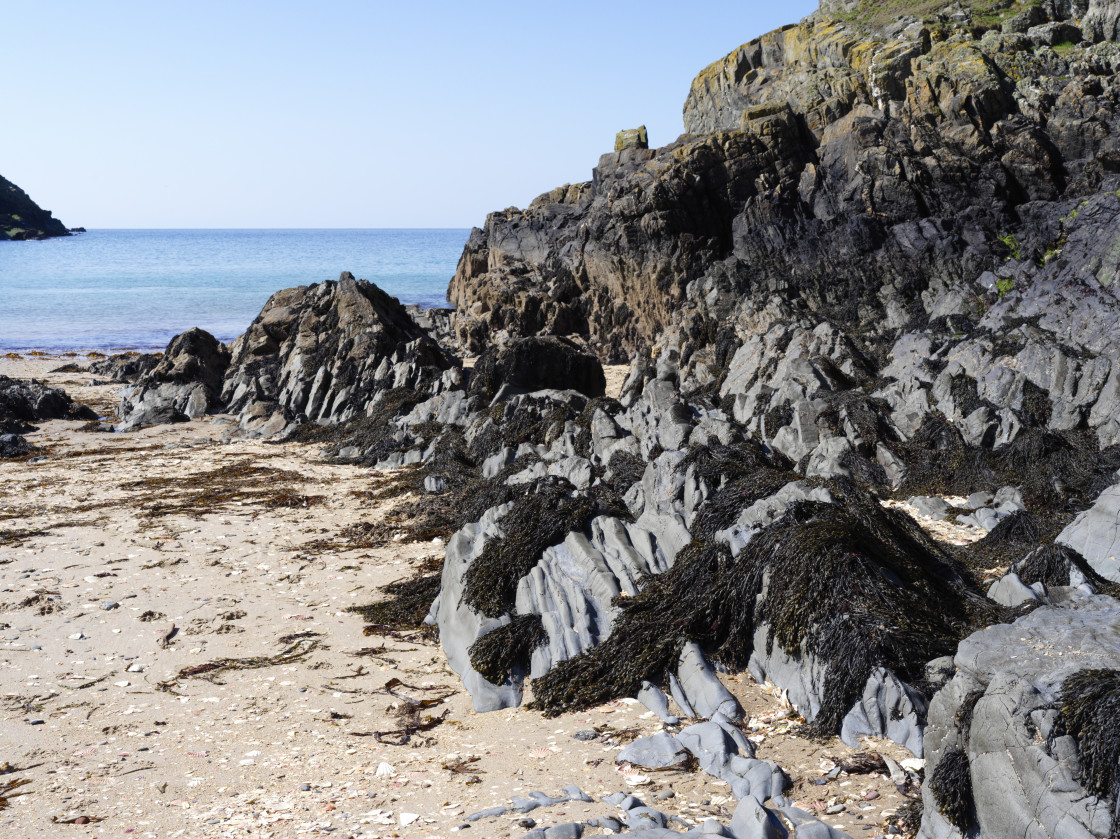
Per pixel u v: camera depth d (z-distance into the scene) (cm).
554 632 989
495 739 833
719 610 943
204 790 738
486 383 2767
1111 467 1553
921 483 1659
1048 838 549
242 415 2884
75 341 5891
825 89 4512
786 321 3078
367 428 2534
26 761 797
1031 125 3928
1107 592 982
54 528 1656
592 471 1548
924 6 4788
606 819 647
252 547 1538
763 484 1142
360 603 1253
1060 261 2488
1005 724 589
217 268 13788
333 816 685
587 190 5938
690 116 5597
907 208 3969
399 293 9306
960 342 2203
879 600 844
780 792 690
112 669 1023
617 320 4819
